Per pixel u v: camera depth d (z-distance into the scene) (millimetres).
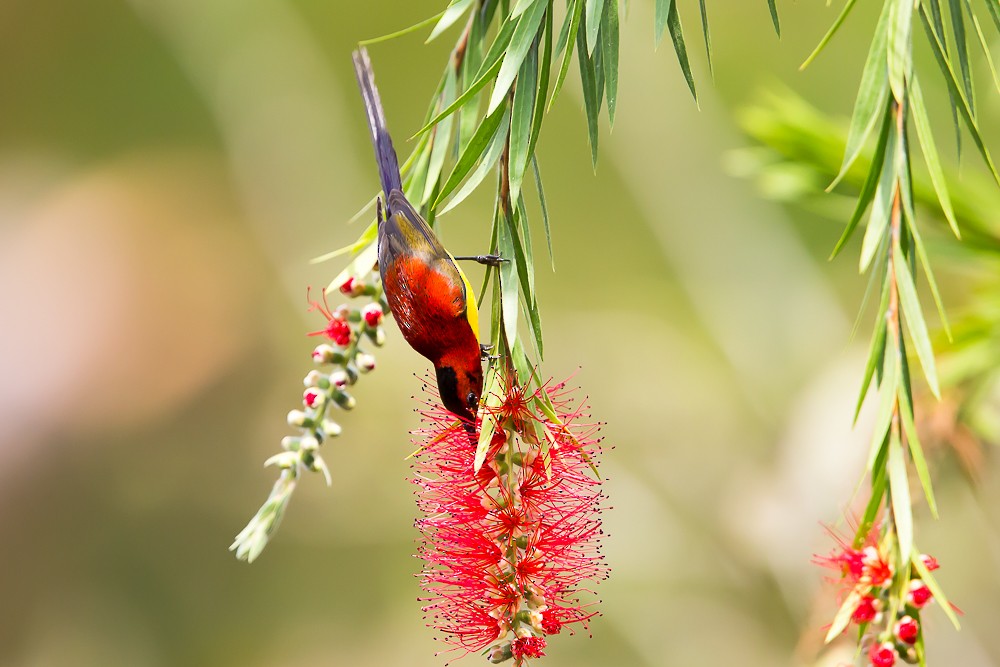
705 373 15195
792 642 11594
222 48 17578
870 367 3914
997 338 5637
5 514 18438
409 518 17062
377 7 17406
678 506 13844
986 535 9016
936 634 9320
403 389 16406
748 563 12211
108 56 19422
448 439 4410
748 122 6008
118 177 19984
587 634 13305
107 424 18891
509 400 4191
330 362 4719
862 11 13430
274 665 17328
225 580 18156
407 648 16828
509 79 3773
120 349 18984
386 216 5246
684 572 13281
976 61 7691
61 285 19484
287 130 17406
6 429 18266
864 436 9516
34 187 19969
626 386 15281
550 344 15914
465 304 5133
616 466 14320
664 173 13805
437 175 4766
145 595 18500
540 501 4219
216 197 19703
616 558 13516
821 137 5832
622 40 13508
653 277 16500
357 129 17688
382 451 16766
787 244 13562
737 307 13461
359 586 17391
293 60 17438
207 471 19203
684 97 13719
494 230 4137
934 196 5590
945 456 5840
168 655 17828
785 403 12930
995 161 9305
